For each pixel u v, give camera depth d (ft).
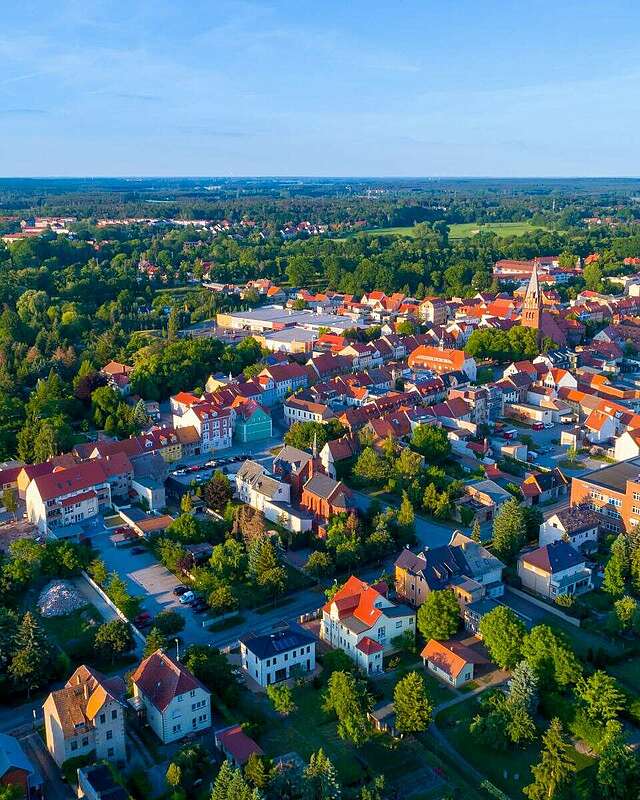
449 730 407.85
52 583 542.98
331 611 481.05
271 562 539.29
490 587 535.60
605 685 403.95
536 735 399.24
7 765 346.54
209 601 508.94
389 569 570.05
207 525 613.11
